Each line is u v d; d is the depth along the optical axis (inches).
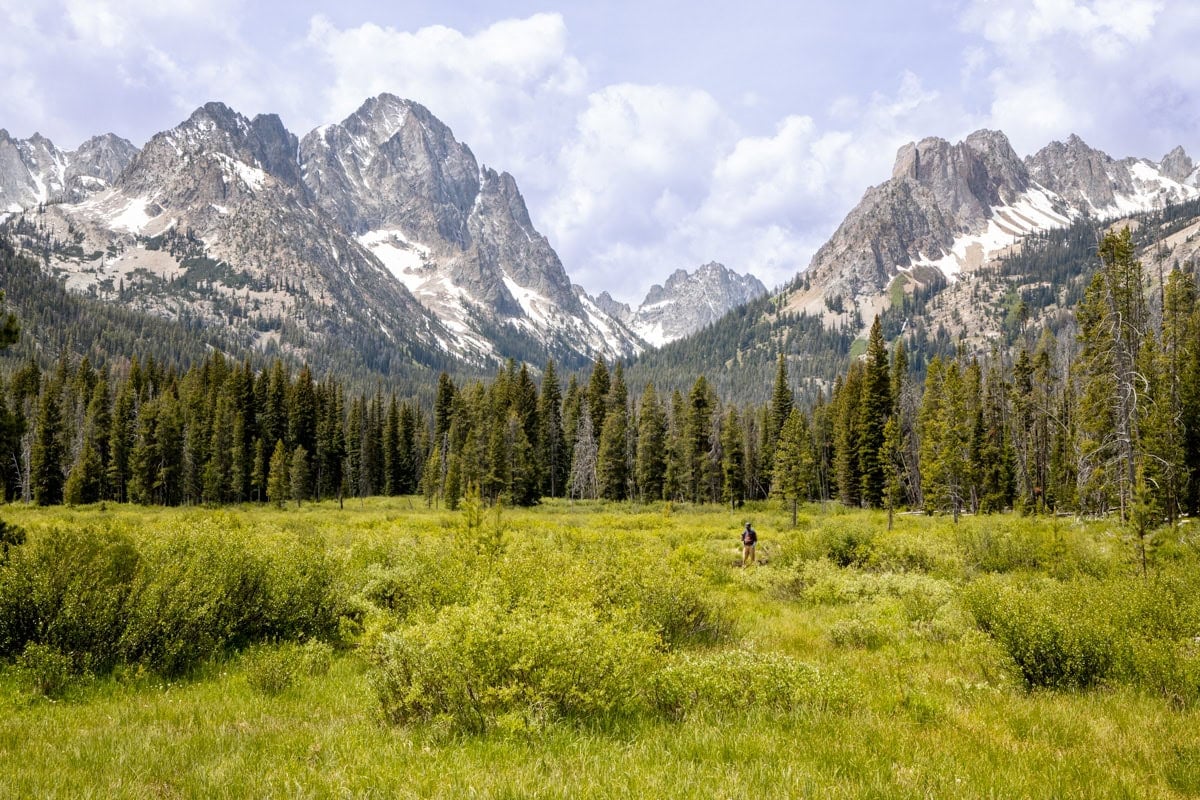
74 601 349.7
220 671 380.5
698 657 344.5
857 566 829.2
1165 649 330.6
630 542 880.9
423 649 268.4
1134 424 1222.9
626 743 244.4
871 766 216.5
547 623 280.4
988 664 378.9
